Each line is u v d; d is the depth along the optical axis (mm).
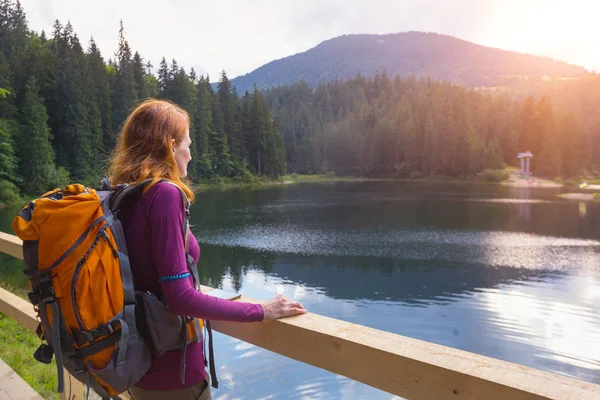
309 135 125625
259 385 6207
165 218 1007
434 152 104125
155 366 1091
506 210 43875
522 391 778
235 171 76375
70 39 57094
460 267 19938
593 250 24031
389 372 959
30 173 41250
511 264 20547
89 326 958
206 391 1178
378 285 16766
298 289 16234
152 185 1039
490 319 12750
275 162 85188
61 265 960
